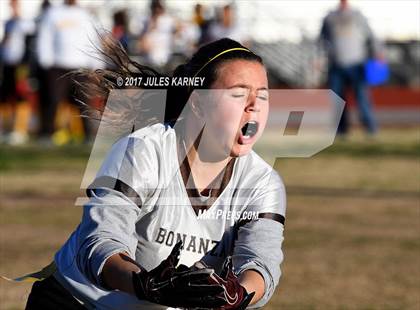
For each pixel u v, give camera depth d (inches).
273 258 237.3
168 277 204.2
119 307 240.2
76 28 1125.1
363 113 1347.2
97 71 241.4
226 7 1184.2
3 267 531.5
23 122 1295.5
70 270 242.5
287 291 496.1
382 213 745.0
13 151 1112.8
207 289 204.4
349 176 948.0
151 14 1147.3
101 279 214.8
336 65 1300.4
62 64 1147.9
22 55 1277.1
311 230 670.5
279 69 1541.6
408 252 599.8
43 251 580.1
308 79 1501.0
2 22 1353.3
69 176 912.3
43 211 727.1
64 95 1179.3
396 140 1304.1
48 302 247.1
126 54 242.7
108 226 220.8
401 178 938.7
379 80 1350.9
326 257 582.2
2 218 694.5
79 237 223.6
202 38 1176.8
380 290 499.5
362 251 599.8
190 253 237.3
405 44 1784.0
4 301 456.1
